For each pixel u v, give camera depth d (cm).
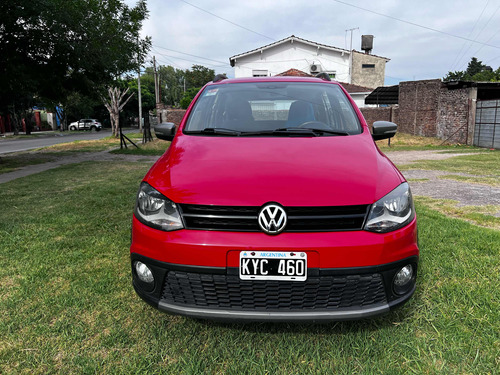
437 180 732
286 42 3139
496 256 316
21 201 574
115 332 218
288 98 317
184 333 217
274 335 214
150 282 204
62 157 1324
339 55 3158
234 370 185
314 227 186
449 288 256
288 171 206
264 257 182
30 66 1118
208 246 183
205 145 250
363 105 2848
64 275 298
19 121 4172
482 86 1611
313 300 186
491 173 808
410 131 1859
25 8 973
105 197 596
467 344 200
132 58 1272
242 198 188
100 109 5419
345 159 224
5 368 190
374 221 188
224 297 189
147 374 183
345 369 184
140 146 1692
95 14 1148
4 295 268
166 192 202
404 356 193
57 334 219
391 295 192
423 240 358
